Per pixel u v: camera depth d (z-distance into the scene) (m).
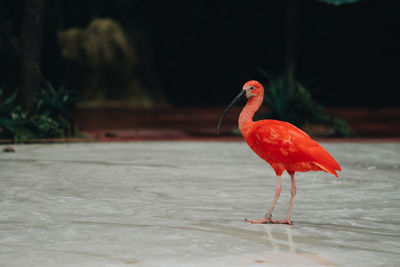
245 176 8.77
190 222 5.73
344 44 39.09
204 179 8.46
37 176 8.54
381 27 38.47
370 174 9.04
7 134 14.37
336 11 38.00
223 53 39.69
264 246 4.86
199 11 39.03
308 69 39.47
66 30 34.66
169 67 39.25
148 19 38.47
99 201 6.77
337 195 7.29
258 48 39.03
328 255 4.61
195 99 39.62
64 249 4.71
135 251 4.67
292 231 5.41
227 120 25.38
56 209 6.29
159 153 11.85
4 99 16.03
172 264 4.32
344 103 39.34
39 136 14.52
